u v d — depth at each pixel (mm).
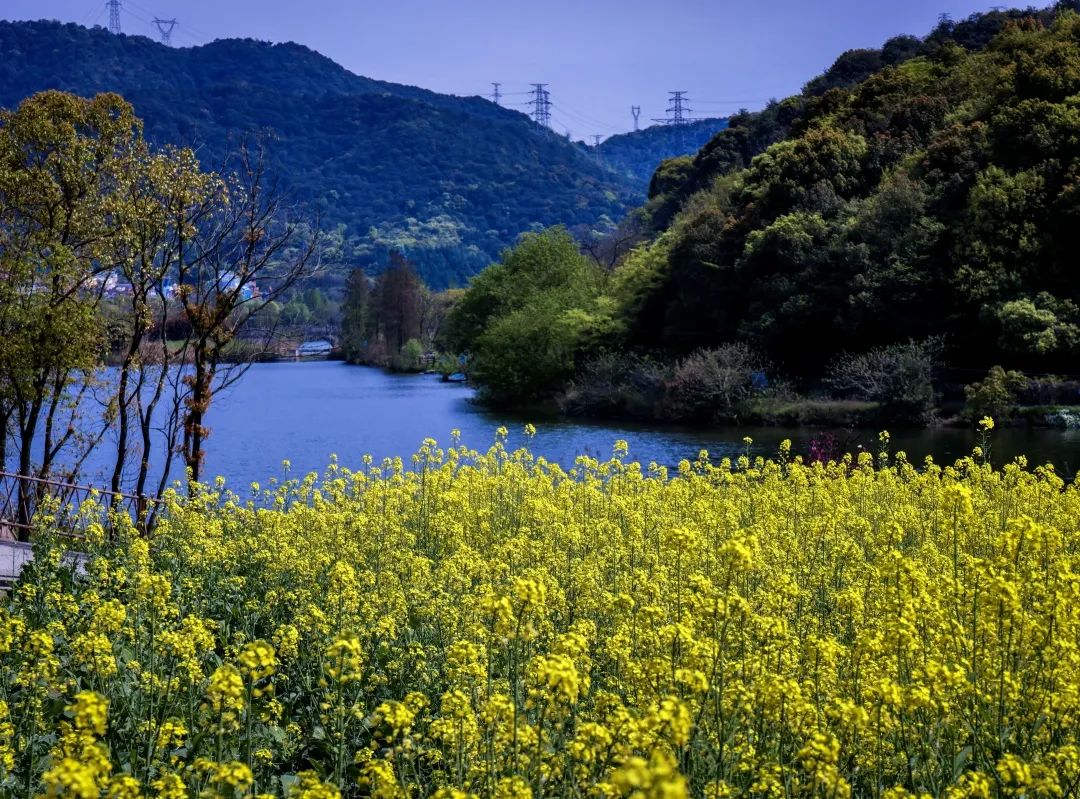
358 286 134250
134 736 6668
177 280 21078
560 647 6000
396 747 5652
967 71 65312
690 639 6043
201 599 10508
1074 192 47219
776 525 12008
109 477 28344
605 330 62875
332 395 73312
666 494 14711
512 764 5430
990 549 10625
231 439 44875
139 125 21828
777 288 54656
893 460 31906
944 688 5848
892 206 52531
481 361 63875
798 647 7086
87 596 9695
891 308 50344
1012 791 5051
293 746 7117
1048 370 44781
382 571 10430
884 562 7180
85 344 21062
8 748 6238
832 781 4914
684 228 67625
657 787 3400
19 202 21094
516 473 16422
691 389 50281
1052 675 6176
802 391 51812
